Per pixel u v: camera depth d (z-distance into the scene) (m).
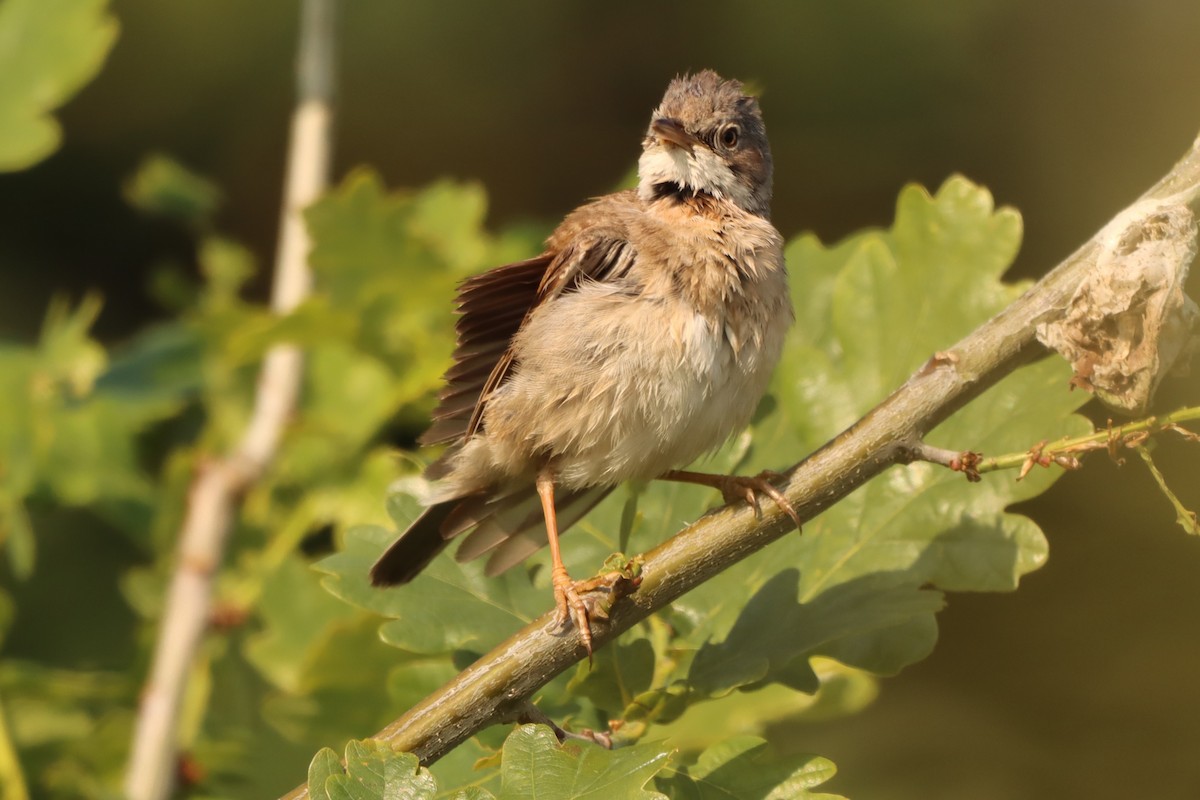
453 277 8.98
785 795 5.18
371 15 18.02
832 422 6.66
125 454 9.75
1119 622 14.02
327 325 8.87
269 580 8.38
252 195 17.70
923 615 5.87
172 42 17.84
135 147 17.50
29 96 9.60
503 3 18.17
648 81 17.95
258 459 9.05
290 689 7.54
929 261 6.71
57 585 11.55
